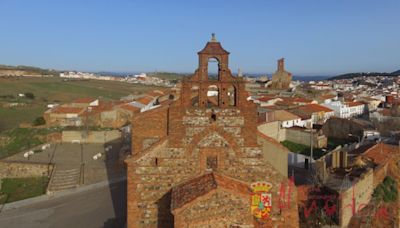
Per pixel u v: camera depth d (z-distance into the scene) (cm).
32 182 5244
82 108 9138
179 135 2619
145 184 2612
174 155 2620
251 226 2234
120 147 6762
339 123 8362
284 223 2655
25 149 6838
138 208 2616
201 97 2638
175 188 2558
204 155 2628
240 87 2630
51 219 3675
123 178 4984
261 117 7700
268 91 14862
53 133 7400
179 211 2114
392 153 4750
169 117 2612
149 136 2702
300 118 9331
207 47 2642
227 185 2334
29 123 8669
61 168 5425
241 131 2639
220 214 2184
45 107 12106
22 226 3516
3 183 5372
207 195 2159
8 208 4038
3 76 19675
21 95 14438
